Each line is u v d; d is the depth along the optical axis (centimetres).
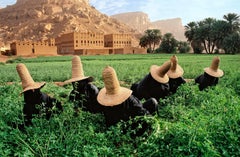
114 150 522
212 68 998
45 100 683
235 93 1020
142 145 516
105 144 530
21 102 720
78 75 729
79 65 739
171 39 12144
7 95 880
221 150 508
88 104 734
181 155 473
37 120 606
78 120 615
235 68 2406
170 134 522
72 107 672
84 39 12181
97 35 12588
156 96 807
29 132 586
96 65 3459
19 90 969
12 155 525
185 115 639
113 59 5878
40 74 2142
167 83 821
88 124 631
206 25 11219
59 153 496
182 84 895
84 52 10962
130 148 534
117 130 556
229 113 609
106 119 652
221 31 10656
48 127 603
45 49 10488
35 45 10212
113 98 594
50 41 11500
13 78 2000
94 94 731
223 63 3303
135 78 1786
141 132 614
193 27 11988
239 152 492
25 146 514
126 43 14125
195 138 497
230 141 511
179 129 513
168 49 12156
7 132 574
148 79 796
